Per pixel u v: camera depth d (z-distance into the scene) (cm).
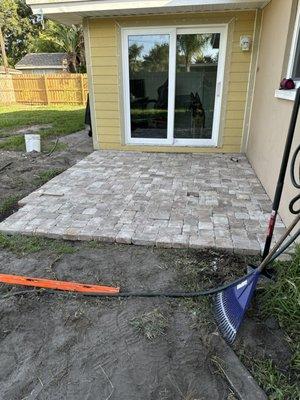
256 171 451
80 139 722
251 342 176
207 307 203
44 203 355
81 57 2222
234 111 541
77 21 567
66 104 1620
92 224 304
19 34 2789
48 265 249
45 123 966
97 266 247
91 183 419
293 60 330
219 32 504
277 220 305
